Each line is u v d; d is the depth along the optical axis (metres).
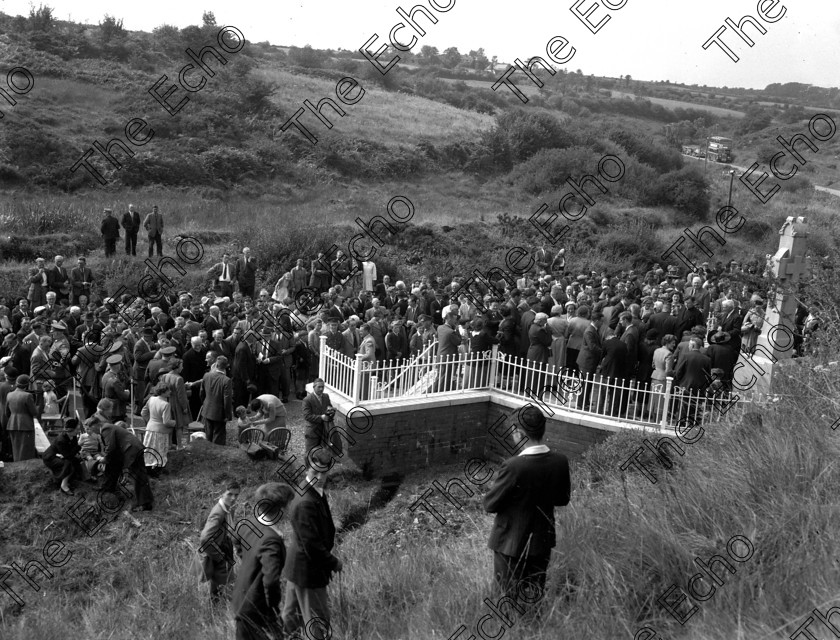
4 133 30.95
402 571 7.50
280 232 25.17
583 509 7.61
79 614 8.81
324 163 39.31
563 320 13.81
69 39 44.66
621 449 10.81
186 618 8.02
